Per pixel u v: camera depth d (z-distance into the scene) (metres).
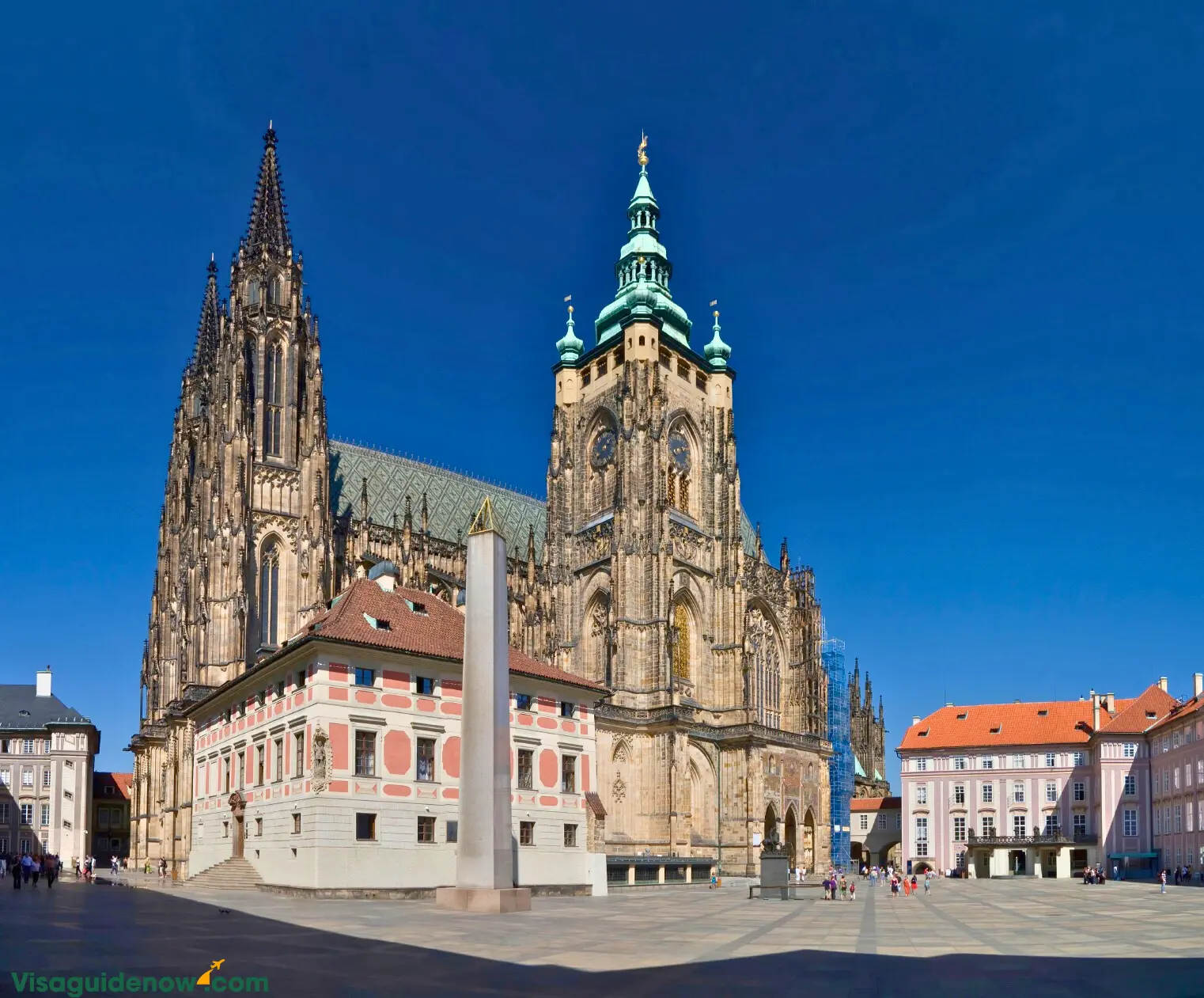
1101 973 48.09
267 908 80.06
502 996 39.75
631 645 178.38
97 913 72.81
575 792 118.00
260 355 160.88
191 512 159.50
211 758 125.69
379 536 174.62
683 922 75.75
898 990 42.72
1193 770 178.12
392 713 102.75
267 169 170.50
